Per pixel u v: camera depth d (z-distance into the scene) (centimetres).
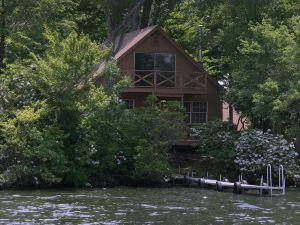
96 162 4425
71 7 6600
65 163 4219
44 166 4181
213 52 7275
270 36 4822
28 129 4178
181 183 4684
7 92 4381
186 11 7506
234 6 5631
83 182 4388
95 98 4512
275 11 5500
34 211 2950
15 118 4166
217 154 4972
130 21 6328
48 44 5294
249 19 5559
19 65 4628
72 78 4381
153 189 4309
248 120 6412
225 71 6469
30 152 4122
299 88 4381
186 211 3038
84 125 4494
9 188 4131
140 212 2970
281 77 4638
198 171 5078
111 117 4672
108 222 2631
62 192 3947
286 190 4316
